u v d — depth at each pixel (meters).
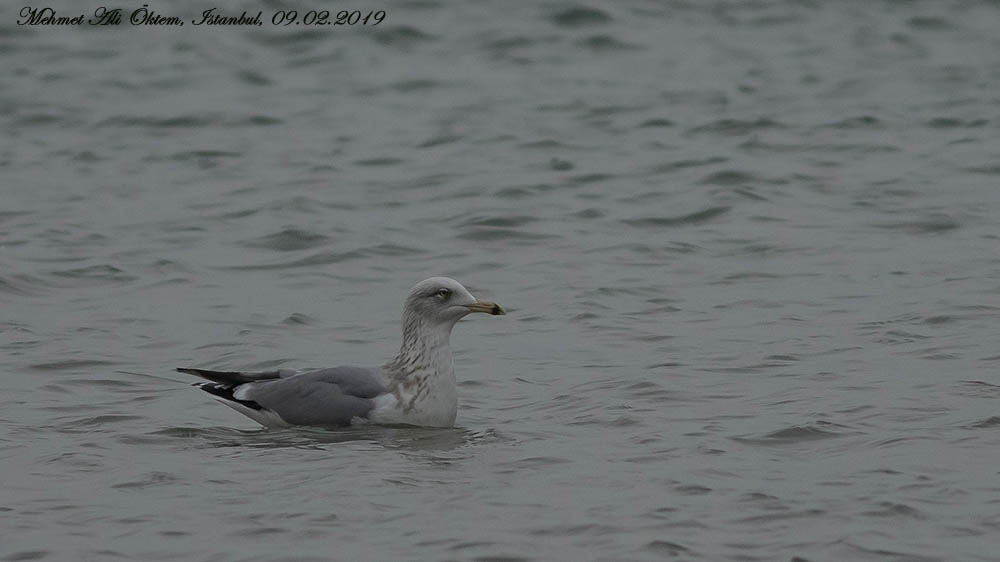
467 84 32.12
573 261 19.48
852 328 15.80
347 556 9.77
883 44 35.03
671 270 18.89
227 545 9.99
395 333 16.34
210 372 13.34
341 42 35.44
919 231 20.62
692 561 9.59
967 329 15.52
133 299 17.78
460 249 20.30
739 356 14.91
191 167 25.80
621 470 11.43
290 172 25.28
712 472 11.32
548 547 9.87
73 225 21.70
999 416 12.45
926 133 27.30
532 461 11.74
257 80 32.56
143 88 31.72
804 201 22.61
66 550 9.95
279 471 11.59
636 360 14.95
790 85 31.38
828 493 10.75
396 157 26.33
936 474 11.09
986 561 9.53
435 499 10.81
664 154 26.02
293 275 19.00
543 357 15.23
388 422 12.98
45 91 31.25
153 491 11.11
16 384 14.26
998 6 38.22
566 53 34.62
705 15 37.75
